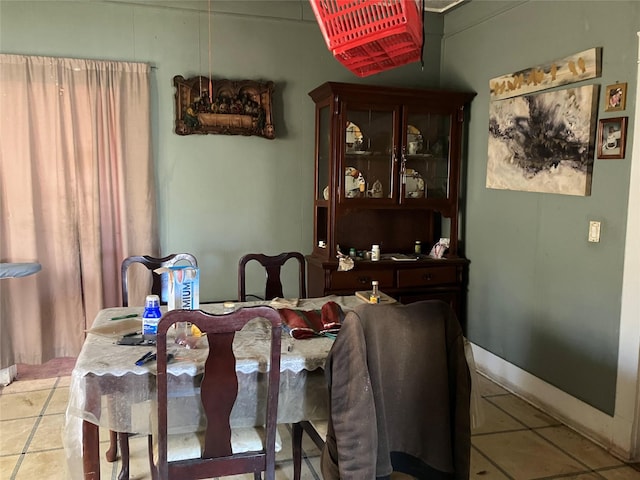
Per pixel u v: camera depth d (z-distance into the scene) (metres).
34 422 2.82
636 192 2.46
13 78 3.19
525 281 3.23
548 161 2.96
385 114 3.59
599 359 2.70
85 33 3.34
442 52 4.09
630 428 2.53
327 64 3.84
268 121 3.69
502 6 3.38
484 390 3.36
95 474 1.77
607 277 2.64
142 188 3.47
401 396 1.74
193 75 3.56
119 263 3.50
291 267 3.91
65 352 3.45
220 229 3.73
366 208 3.58
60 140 3.28
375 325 1.69
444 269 3.76
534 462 2.52
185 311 1.59
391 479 1.76
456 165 3.74
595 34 2.68
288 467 2.46
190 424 1.81
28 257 3.28
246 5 3.60
